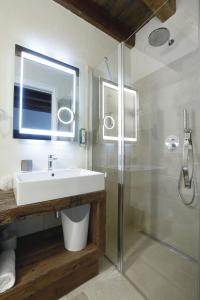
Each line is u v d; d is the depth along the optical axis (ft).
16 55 4.94
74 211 4.85
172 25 5.70
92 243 4.81
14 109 4.86
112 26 6.98
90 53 6.66
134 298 3.86
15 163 4.91
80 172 5.57
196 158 4.86
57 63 5.75
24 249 4.44
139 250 5.56
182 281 4.24
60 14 5.86
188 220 5.01
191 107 5.02
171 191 5.58
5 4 4.82
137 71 6.76
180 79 5.35
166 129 5.77
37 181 3.56
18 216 3.28
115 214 5.58
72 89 6.11
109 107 6.15
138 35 6.93
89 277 4.41
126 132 5.82
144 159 6.40
